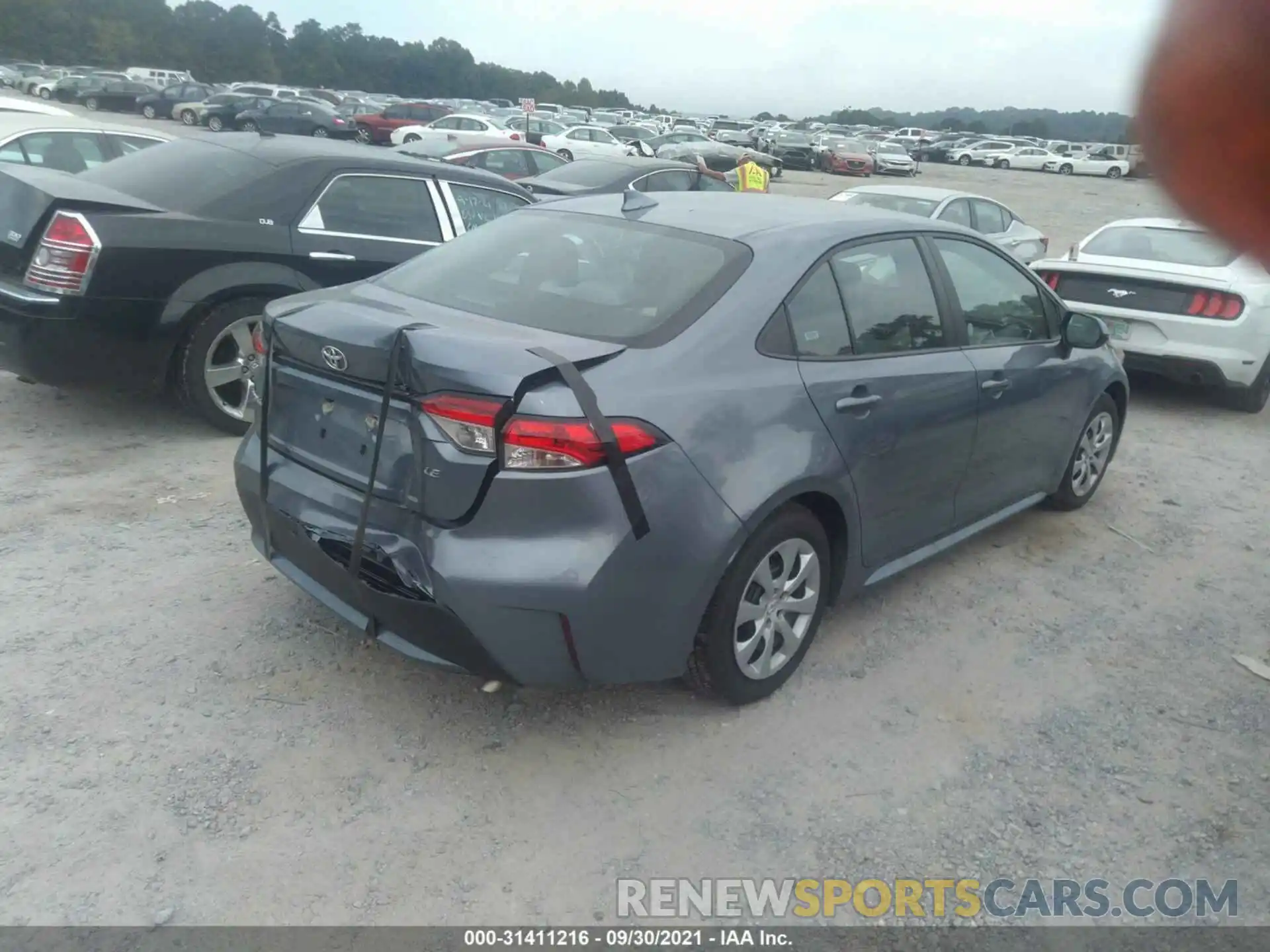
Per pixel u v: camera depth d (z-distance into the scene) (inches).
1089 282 318.7
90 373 218.7
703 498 122.7
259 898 105.7
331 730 133.6
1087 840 122.0
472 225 273.4
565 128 1438.2
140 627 154.9
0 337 215.0
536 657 118.4
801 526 139.3
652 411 119.9
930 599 181.8
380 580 123.0
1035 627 174.1
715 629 131.5
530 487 113.2
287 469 136.6
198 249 223.1
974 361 170.4
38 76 2225.6
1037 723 145.3
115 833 113.0
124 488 206.5
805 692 149.0
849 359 147.4
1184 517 232.4
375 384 123.3
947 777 131.9
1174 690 156.9
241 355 236.5
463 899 107.3
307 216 241.0
